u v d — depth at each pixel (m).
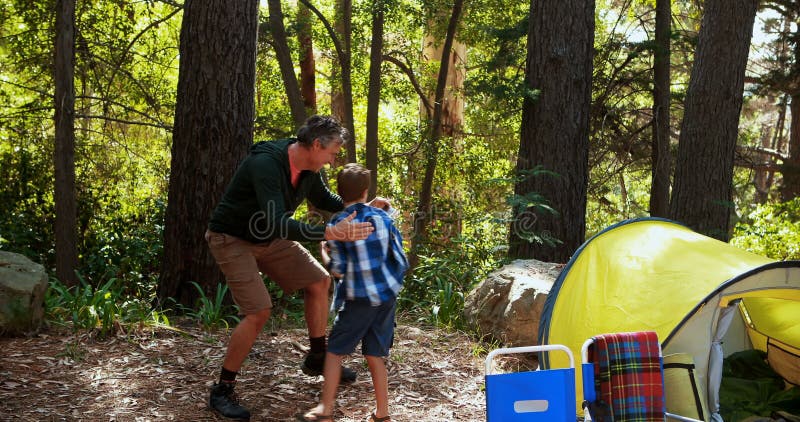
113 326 5.25
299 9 15.30
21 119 12.12
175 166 6.33
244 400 4.31
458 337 5.93
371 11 14.01
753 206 21.28
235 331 3.98
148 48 13.41
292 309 6.73
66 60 8.48
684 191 11.65
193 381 4.52
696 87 11.55
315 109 17.11
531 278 5.89
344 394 4.51
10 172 9.86
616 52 14.45
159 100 13.21
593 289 4.58
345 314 3.84
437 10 15.01
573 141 9.73
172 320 5.88
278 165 3.80
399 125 17.27
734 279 4.05
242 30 6.25
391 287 3.79
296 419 4.08
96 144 12.16
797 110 20.64
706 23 11.48
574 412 3.44
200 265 6.26
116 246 8.93
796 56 19.55
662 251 4.63
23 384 4.23
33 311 5.11
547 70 9.77
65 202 8.46
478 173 16.31
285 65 13.59
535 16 9.93
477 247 8.77
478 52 19.05
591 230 18.14
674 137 16.09
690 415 3.96
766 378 4.87
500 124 16.42
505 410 3.34
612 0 18.30
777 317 4.91
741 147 20.20
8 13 12.04
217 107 6.20
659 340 4.09
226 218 3.89
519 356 5.48
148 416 3.98
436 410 4.41
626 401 3.62
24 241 9.20
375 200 4.14
